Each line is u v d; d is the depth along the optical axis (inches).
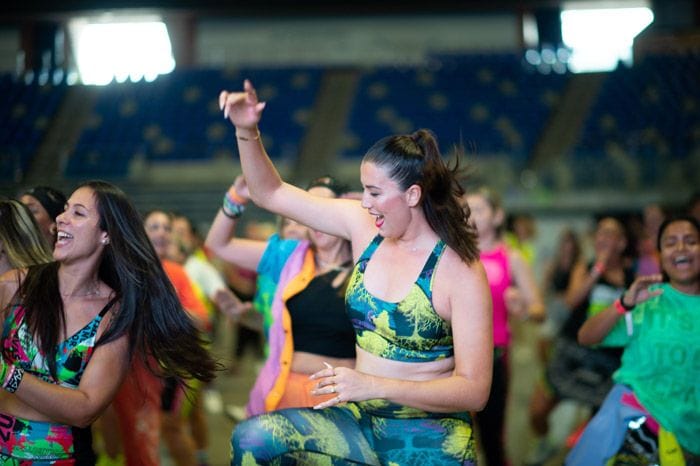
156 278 128.8
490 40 922.7
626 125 817.5
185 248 265.3
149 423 164.4
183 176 751.1
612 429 157.2
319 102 867.4
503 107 853.8
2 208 142.8
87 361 123.3
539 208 680.4
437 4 900.0
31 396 113.7
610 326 159.3
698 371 154.5
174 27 917.2
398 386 109.9
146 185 737.6
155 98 863.7
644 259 269.9
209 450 263.7
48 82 875.4
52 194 169.2
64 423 120.0
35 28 914.7
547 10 922.1
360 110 855.7
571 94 866.1
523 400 342.0
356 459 120.0
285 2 871.7
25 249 142.5
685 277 159.0
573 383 214.7
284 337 155.9
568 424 276.5
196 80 887.7
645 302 160.9
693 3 915.4
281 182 132.8
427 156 118.2
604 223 218.4
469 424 123.3
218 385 372.8
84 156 761.6
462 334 115.3
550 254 665.0
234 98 124.4
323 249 158.6
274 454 117.1
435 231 118.9
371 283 120.8
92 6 866.8
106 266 129.2
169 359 131.0
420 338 118.0
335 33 919.0
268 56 920.3
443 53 915.4
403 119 844.6
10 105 844.6
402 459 119.6
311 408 123.0
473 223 128.8
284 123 840.3
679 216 163.3
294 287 155.7
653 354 156.8
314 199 131.5
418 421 120.3
